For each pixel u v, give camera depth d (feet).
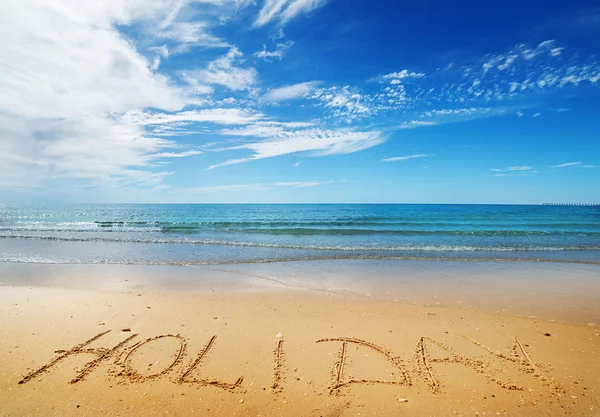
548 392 11.37
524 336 15.99
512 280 27.50
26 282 25.77
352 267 32.45
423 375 12.50
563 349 14.64
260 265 33.30
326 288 24.72
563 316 18.95
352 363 13.30
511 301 21.75
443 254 40.22
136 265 32.99
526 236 60.64
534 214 148.36
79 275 28.27
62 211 188.75
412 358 13.78
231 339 15.23
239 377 12.17
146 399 10.82
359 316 18.53
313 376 12.34
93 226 80.69
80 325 16.38
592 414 10.20
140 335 15.43
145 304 19.86
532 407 10.56
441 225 86.07
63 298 20.67
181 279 27.09
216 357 13.57
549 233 65.67
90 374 12.17
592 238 57.72
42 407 10.35
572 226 84.99
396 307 20.21
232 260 35.83
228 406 10.56
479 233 65.36
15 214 150.10
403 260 36.32
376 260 36.24
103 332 15.65
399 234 62.95
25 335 15.15
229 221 99.96
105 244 48.26
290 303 20.80
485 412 10.34
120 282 25.90
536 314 19.26
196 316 18.03
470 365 13.23
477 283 26.48
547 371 12.77
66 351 13.76
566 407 10.55
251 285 25.39
